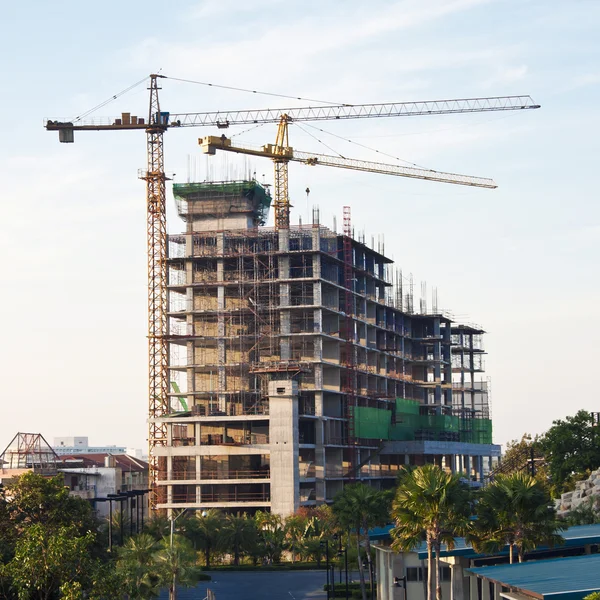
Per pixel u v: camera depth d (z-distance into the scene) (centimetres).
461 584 11262
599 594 6931
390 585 12381
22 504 12056
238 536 19250
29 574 8656
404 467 16475
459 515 10344
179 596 15612
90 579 8812
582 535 11412
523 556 10862
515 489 10275
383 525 13650
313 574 18388
